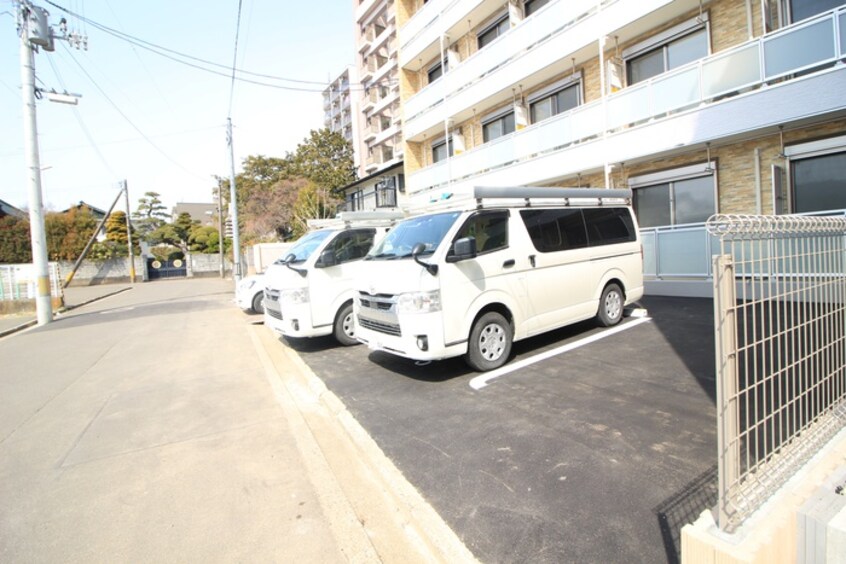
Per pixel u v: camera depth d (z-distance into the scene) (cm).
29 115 1442
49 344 1009
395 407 451
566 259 617
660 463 305
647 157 1010
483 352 530
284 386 571
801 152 812
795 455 218
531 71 1299
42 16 1436
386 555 246
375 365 613
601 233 682
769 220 201
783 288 219
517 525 254
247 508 299
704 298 880
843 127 761
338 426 431
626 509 260
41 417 506
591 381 472
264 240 3055
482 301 521
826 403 251
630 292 722
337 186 3609
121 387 609
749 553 157
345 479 332
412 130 1956
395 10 2056
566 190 643
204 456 381
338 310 726
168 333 1048
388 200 2548
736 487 176
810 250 235
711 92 832
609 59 1106
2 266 1794
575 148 1131
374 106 4409
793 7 816
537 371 520
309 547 256
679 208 1034
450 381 515
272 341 869
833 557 170
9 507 315
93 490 333
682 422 362
